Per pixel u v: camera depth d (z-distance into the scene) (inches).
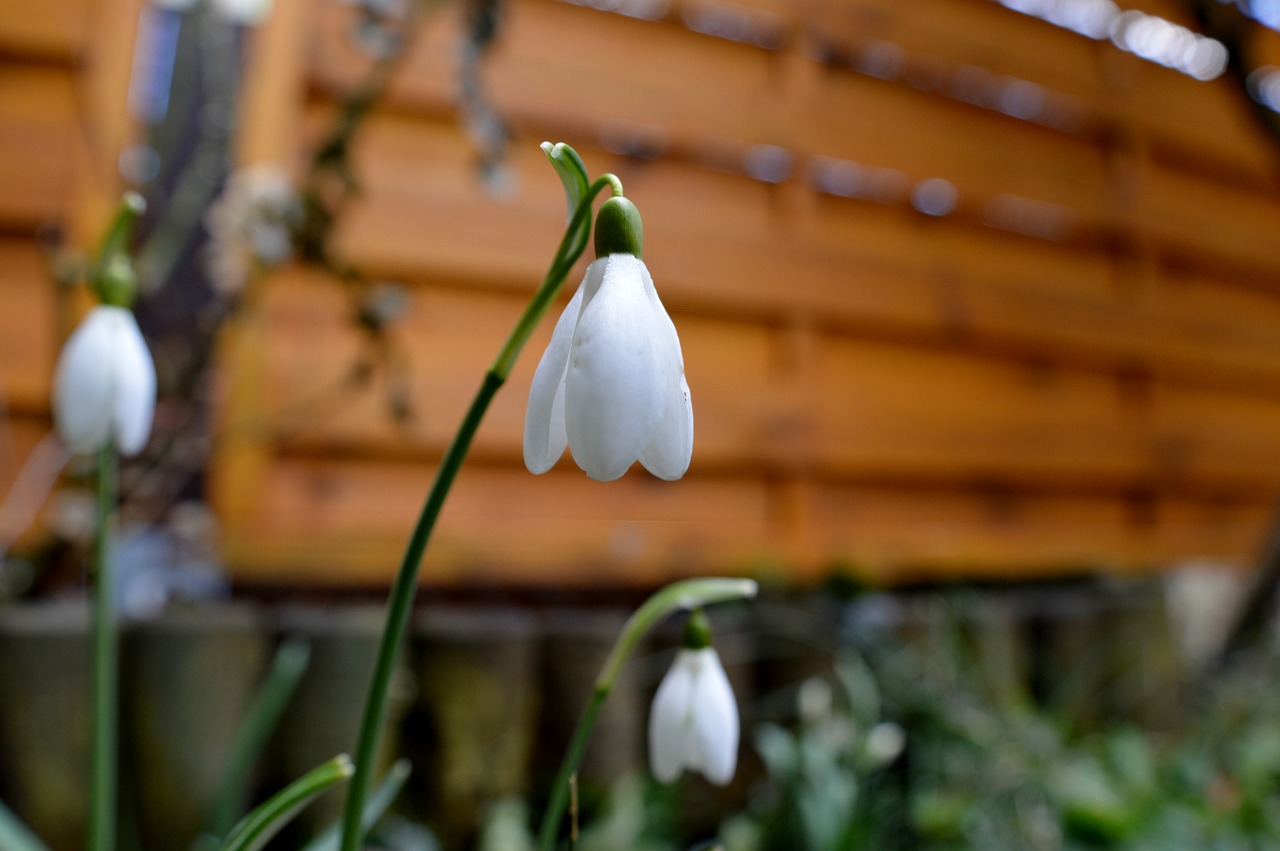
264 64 15.1
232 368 14.9
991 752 14.3
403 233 16.1
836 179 20.5
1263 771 16.4
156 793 11.8
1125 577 21.6
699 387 18.5
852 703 14.3
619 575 17.5
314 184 13.3
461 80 13.3
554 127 17.4
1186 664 22.7
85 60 14.3
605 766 14.2
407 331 16.3
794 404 19.3
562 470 17.4
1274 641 21.2
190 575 14.6
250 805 12.5
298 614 13.6
